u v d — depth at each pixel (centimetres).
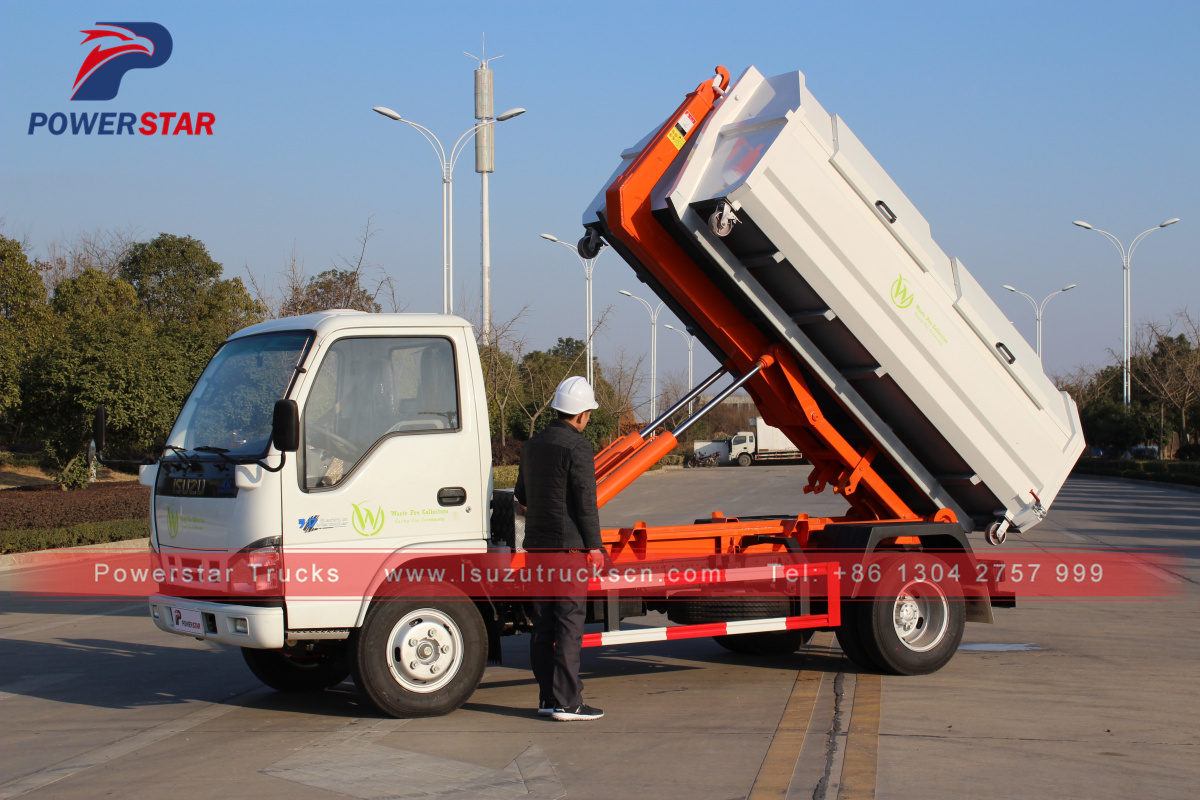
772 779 478
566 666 592
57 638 928
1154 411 4700
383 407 593
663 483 3888
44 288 2767
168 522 615
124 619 1048
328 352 580
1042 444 789
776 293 709
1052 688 679
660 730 573
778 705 636
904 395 740
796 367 753
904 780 474
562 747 538
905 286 714
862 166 693
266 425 576
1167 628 927
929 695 660
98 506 1794
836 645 880
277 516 555
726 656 829
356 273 2336
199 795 468
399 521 589
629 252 745
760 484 3772
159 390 2248
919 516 828
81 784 489
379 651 587
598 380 4072
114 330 2288
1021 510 794
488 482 622
